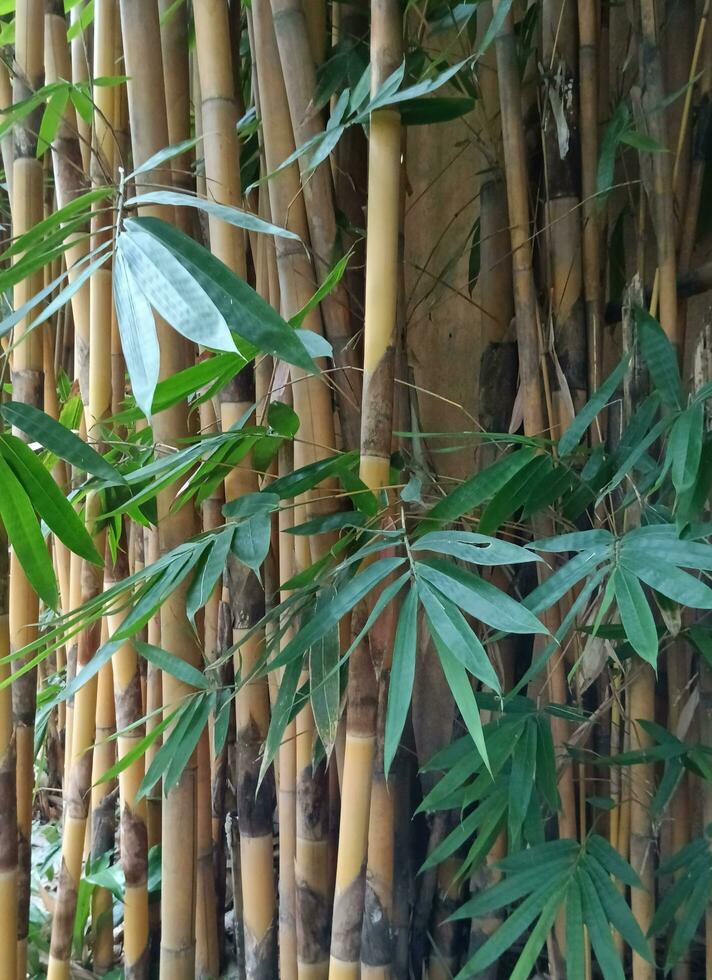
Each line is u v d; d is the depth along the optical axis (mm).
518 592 981
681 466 599
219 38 734
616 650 841
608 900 729
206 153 750
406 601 565
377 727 779
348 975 680
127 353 464
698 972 1094
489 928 997
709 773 768
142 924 1007
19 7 818
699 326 1148
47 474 632
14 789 877
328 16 985
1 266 905
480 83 1194
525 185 924
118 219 542
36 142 845
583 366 948
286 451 832
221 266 498
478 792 765
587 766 979
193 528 794
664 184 863
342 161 913
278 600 881
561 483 780
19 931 942
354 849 669
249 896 928
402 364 971
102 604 711
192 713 757
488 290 1103
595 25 932
